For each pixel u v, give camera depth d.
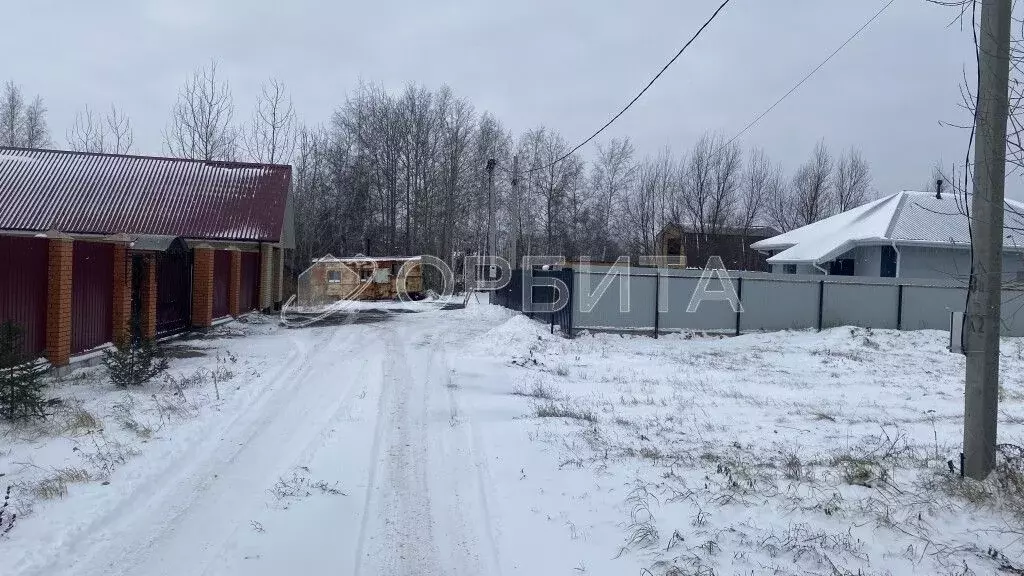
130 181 25.05
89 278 11.80
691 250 44.59
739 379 13.20
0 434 7.04
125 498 5.45
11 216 22.98
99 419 7.75
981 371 5.84
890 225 26.80
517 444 7.43
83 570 4.29
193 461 6.61
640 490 5.79
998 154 5.73
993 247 5.82
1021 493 5.36
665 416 9.41
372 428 8.02
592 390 11.45
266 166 26.62
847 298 21.42
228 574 4.32
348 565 4.51
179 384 10.04
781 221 50.75
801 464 6.80
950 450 7.47
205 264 17.42
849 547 4.57
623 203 53.91
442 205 46.81
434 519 5.33
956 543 4.65
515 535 5.00
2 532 4.68
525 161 52.91
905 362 16.30
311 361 13.02
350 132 47.62
